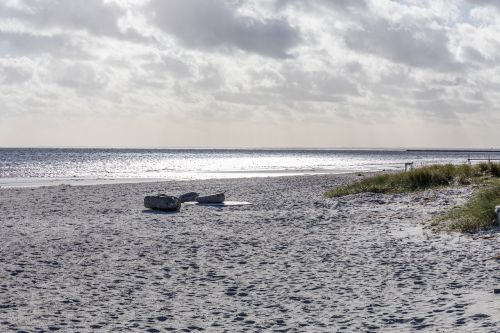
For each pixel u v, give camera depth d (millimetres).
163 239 17328
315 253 14703
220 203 29188
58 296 10320
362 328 8148
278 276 12008
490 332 7273
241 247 15789
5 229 19688
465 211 18594
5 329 8211
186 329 8289
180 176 68875
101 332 8141
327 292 10555
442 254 13734
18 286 11078
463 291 10008
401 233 17578
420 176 31672
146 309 9469
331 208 25828
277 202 29375
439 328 7805
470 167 33875
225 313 9219
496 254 13141
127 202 30766
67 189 40781
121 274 12258
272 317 8953
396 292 10336
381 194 29250
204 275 12148
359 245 15742
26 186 47750
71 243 16516
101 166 108688
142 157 190750
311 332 8016
